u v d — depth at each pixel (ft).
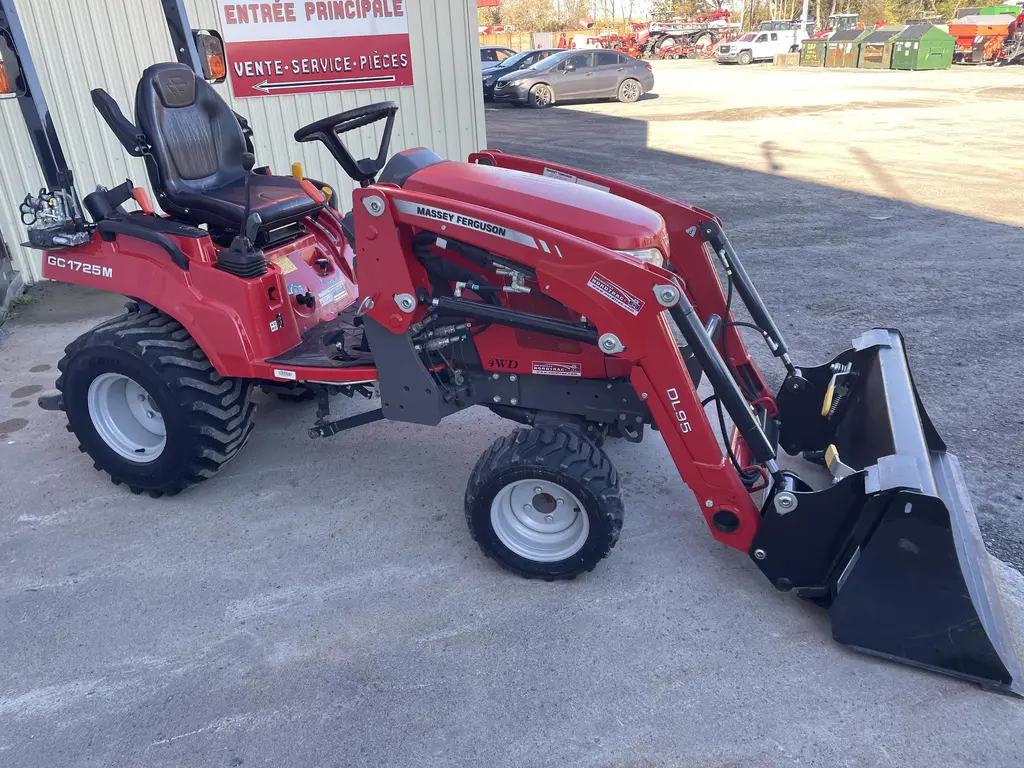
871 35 88.63
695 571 9.96
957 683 8.19
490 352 10.00
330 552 10.44
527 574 9.76
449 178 9.68
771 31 104.22
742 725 7.72
